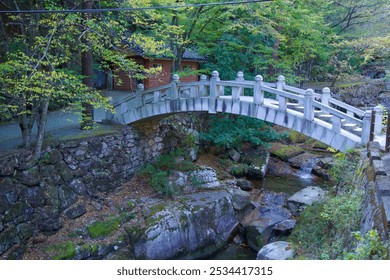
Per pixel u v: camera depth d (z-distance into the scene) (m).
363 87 19.64
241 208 10.30
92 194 9.12
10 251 6.80
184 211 9.05
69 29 8.20
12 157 7.13
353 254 3.70
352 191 6.07
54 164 8.16
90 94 8.55
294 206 10.35
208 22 13.03
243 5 11.74
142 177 10.54
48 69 8.62
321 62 19.48
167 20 12.04
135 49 13.22
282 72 15.09
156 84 16.33
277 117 8.39
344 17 19.72
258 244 8.97
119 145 10.12
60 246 7.30
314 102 7.77
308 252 5.98
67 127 10.41
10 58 8.45
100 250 7.55
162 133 11.83
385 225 3.53
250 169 13.27
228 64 13.52
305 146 15.62
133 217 8.70
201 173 11.07
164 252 8.35
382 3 17.80
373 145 6.33
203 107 9.63
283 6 13.27
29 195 7.41
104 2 9.84
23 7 9.59
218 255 9.03
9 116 7.52
